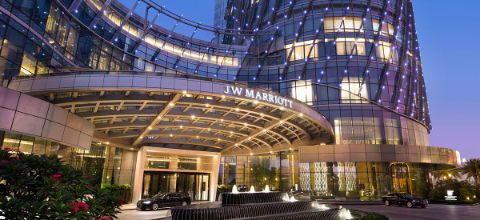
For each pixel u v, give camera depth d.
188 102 22.73
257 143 41.59
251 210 15.62
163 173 37.41
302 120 30.95
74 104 20.75
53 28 29.48
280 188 48.38
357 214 18.16
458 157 46.62
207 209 14.22
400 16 56.59
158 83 19.36
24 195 6.39
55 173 6.79
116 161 34.59
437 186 41.81
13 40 23.36
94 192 7.06
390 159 41.62
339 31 53.25
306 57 53.34
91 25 39.62
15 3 23.78
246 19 70.81
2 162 6.38
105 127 27.81
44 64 27.47
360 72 50.72
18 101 15.86
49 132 17.72
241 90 22.20
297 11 57.38
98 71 18.41
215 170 40.69
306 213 15.39
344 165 43.28
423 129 53.09
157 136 34.78
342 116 48.16
